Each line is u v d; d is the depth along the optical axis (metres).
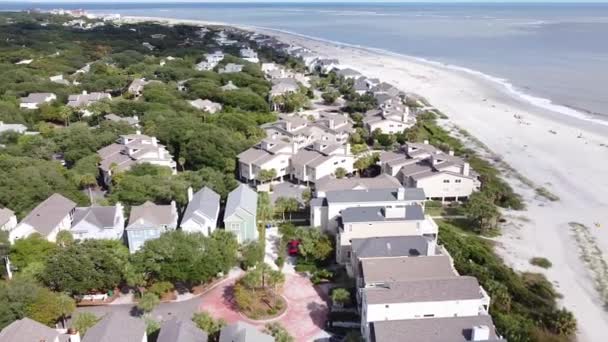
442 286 60.16
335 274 75.12
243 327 54.28
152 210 80.19
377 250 70.44
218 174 99.62
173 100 165.00
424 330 53.97
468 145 143.88
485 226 94.75
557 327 65.38
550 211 103.12
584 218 100.19
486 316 56.03
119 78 199.00
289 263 78.69
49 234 78.31
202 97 179.50
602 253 87.38
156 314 65.44
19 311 58.00
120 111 150.62
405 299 58.50
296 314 66.25
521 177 120.50
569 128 160.25
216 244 72.50
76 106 151.75
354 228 76.94
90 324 57.91
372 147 139.50
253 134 135.38
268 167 111.69
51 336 51.91
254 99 173.25
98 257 67.62
